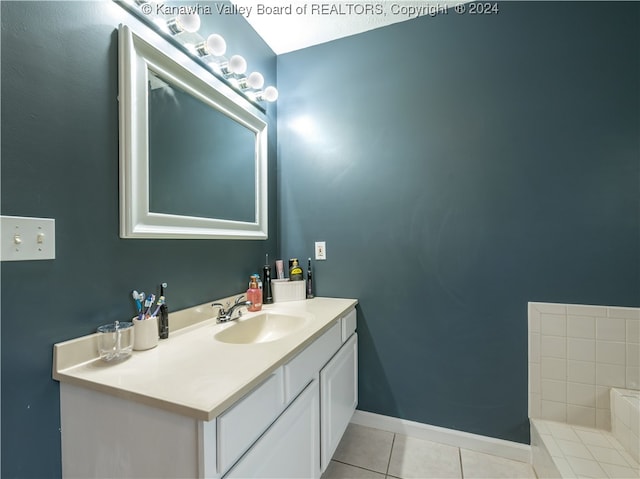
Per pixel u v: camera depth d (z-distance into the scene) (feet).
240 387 2.29
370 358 5.68
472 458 4.84
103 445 2.42
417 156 5.41
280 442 2.92
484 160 5.02
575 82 4.55
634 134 4.29
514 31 4.88
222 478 2.18
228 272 4.85
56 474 2.61
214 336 3.58
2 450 2.30
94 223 2.92
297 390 3.28
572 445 4.07
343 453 4.97
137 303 3.19
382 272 5.62
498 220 4.93
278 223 6.39
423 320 5.37
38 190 2.49
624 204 4.33
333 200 5.98
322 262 6.05
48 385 2.56
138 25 3.39
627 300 4.32
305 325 3.96
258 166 5.62
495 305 4.95
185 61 4.03
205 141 4.38
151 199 3.48
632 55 4.32
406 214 5.47
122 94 3.16
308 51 6.22
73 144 2.75
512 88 4.87
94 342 2.84
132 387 2.29
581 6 4.54
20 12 2.40
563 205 4.60
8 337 2.32
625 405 4.00
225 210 4.80
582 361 4.51
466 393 5.12
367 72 5.77
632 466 3.67
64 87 2.69
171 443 2.14
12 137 2.34
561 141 4.61
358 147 5.81
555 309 4.63
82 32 2.83
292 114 6.33
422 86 5.40
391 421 5.52
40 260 2.50
